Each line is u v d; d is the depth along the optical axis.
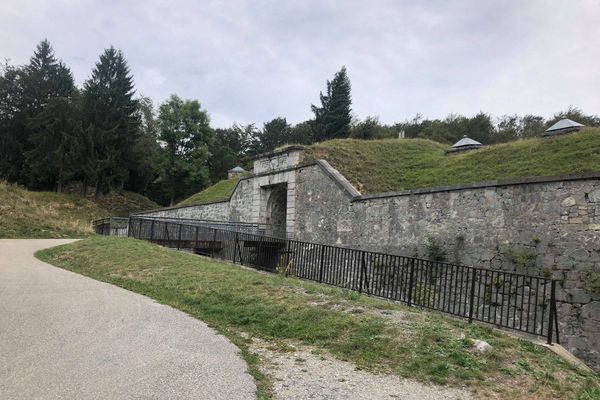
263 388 4.66
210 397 4.22
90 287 9.95
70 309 7.69
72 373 4.60
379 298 10.77
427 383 5.26
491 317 10.58
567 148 15.91
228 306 8.41
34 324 6.55
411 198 13.46
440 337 6.62
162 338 6.27
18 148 46.97
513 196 10.76
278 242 16.78
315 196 18.08
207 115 54.81
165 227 18.28
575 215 9.52
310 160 18.80
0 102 47.94
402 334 6.70
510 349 6.55
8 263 13.05
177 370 4.94
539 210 10.18
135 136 52.03
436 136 47.50
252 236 17.50
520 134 46.72
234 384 4.66
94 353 5.35
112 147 47.62
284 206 23.27
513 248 10.57
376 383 5.12
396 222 13.88
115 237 17.48
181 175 53.91
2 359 4.92
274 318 7.68
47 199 41.47
